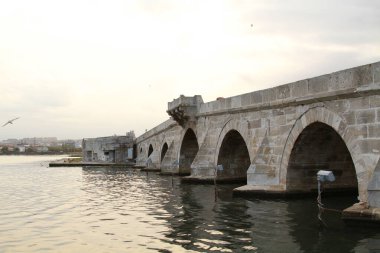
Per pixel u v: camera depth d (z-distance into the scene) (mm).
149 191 32719
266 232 16234
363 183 18125
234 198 25875
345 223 16938
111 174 56875
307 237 15242
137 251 14312
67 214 22594
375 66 17516
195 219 19531
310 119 22047
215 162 35188
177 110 40844
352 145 18844
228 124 32469
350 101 19031
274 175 25141
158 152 60875
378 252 13094
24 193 33781
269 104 25672
